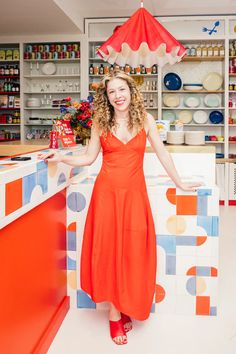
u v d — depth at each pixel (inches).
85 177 112.8
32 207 73.2
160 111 263.0
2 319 62.9
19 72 264.7
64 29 247.8
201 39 256.7
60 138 117.4
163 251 99.4
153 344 85.7
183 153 116.7
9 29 246.1
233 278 127.3
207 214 97.8
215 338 88.3
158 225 98.8
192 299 100.0
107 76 83.3
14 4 199.3
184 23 257.4
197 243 98.6
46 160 80.6
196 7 240.8
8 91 266.7
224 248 161.3
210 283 99.2
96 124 85.4
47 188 82.4
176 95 269.9
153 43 135.9
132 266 84.4
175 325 94.7
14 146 117.7
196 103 269.6
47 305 86.9
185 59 265.4
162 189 98.0
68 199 100.8
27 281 74.2
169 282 100.0
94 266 85.3
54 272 91.8
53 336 87.7
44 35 259.0
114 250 85.3
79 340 87.2
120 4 234.7
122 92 81.4
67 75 262.7
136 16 136.3
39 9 207.3
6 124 269.4
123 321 92.4
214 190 97.0
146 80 270.8
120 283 83.9
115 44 136.9
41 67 273.0
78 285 102.8
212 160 116.4
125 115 84.4
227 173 264.5
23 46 261.9
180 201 97.9
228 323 95.7
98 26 259.9
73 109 130.9
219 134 276.5
